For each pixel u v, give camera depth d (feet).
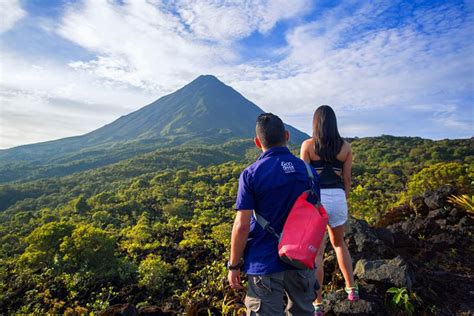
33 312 19.54
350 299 9.71
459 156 207.10
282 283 6.81
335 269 12.28
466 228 16.57
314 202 7.20
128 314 13.74
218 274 18.03
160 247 31.24
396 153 230.27
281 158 7.20
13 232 104.63
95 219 96.43
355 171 127.75
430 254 14.28
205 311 13.19
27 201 249.55
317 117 9.34
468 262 13.52
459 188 22.18
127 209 108.68
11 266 32.86
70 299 20.67
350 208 24.77
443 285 11.59
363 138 301.02
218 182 167.53
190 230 40.63
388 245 14.35
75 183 308.81
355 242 13.60
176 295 16.38
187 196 127.95
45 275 26.53
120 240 43.01
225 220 56.34
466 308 10.21
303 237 6.57
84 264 25.98
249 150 542.16
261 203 6.94
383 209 23.71
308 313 7.07
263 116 7.55
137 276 21.91
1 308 21.86
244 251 7.13
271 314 6.70
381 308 9.91
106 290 20.51
